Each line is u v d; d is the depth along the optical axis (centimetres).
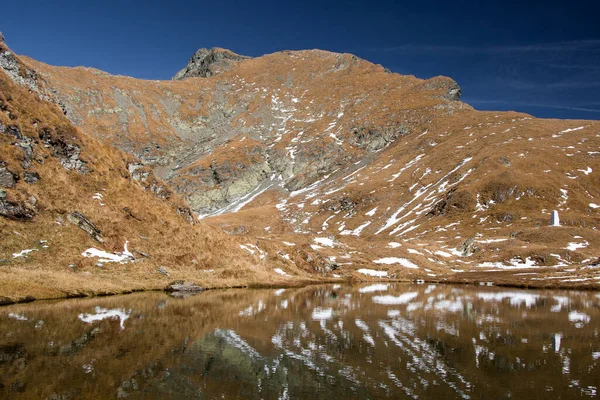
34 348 2166
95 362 1991
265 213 19075
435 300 4803
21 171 4728
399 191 18850
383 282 7594
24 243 4188
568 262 9725
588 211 14375
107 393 1612
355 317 3450
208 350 2292
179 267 5362
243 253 6675
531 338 2770
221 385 1753
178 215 6275
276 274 6650
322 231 16850
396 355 2259
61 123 5738
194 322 3038
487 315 3719
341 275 7819
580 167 17300
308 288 5972
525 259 10025
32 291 3516
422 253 10181
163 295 4300
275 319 3269
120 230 5191
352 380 1839
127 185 5903
